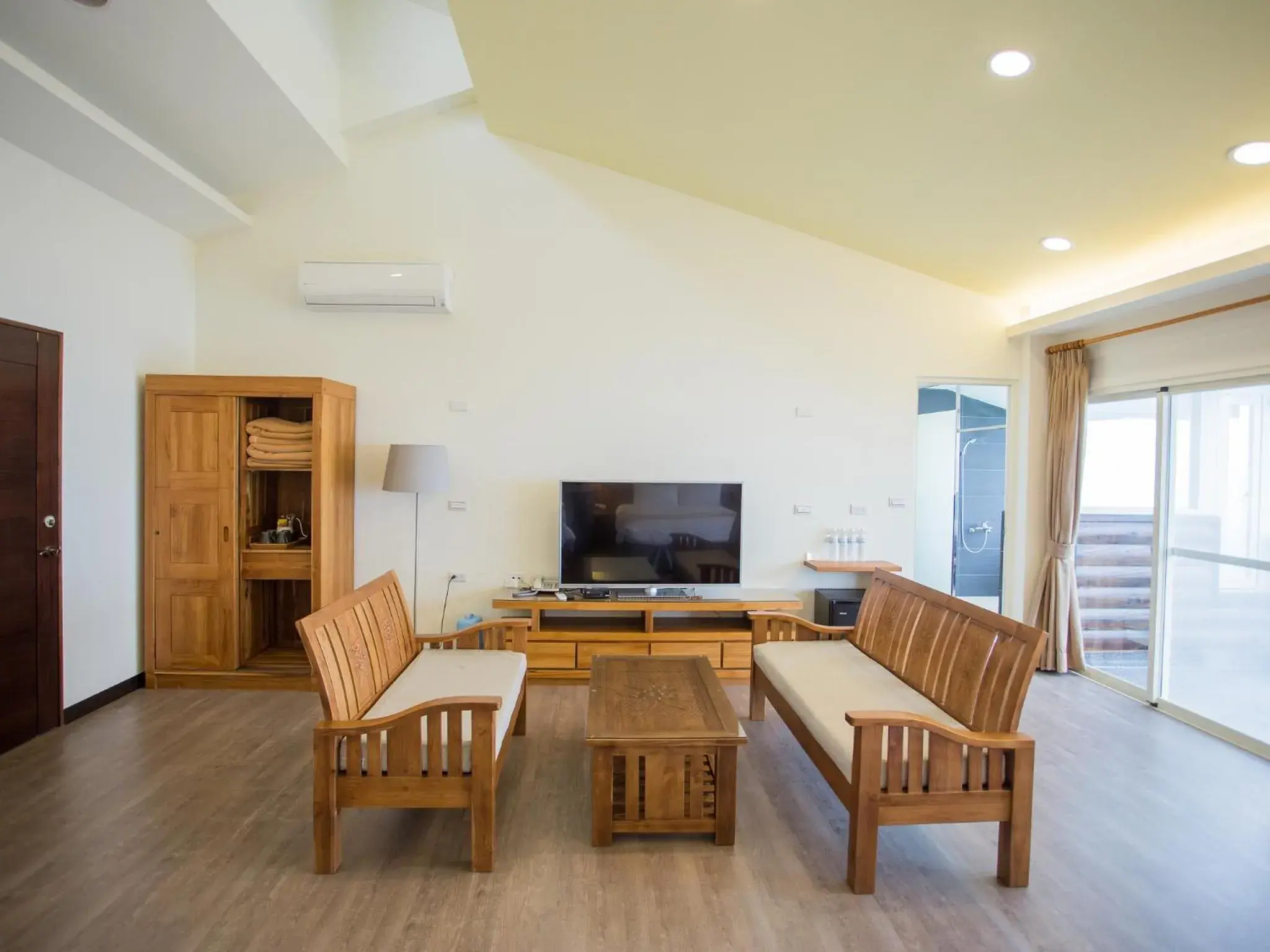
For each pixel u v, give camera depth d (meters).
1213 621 3.37
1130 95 2.38
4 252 2.90
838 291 4.39
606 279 4.30
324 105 3.80
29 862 2.15
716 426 4.35
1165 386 3.62
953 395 5.32
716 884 2.10
